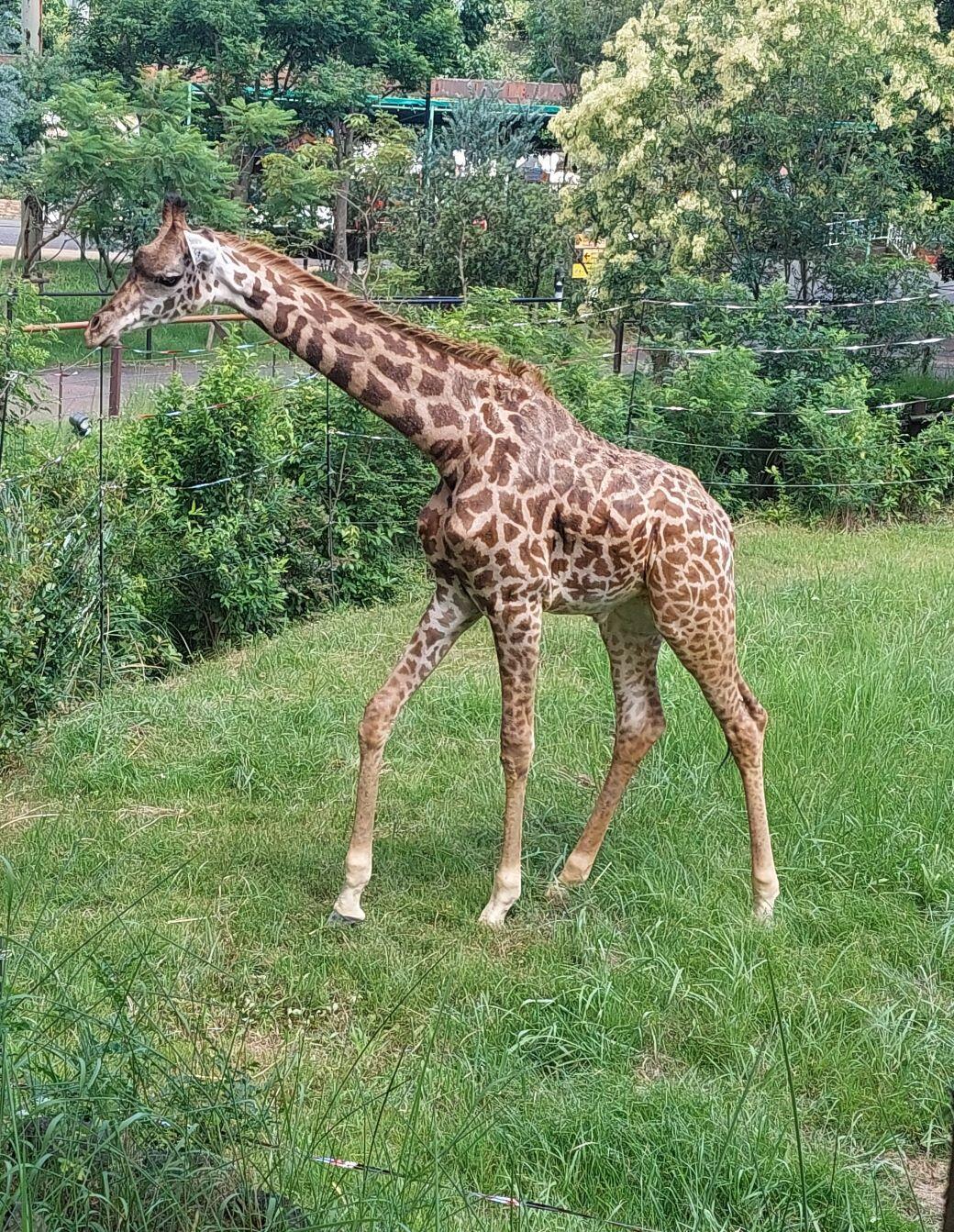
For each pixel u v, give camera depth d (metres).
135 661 8.23
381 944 5.27
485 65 34.94
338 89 25.98
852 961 5.07
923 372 15.46
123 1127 3.33
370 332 5.29
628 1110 4.19
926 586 9.61
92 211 20.80
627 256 16.02
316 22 26.77
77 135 20.03
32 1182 3.27
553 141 27.61
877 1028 4.62
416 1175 3.65
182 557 9.01
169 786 6.67
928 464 12.62
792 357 13.02
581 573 5.44
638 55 15.31
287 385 11.55
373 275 20.34
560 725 7.32
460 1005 4.88
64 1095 3.42
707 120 14.95
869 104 14.61
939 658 7.84
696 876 5.71
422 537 5.47
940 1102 4.29
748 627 8.51
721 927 5.23
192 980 4.95
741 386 12.23
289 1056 4.52
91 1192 3.30
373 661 8.48
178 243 5.11
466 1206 3.65
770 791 6.28
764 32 14.49
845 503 12.19
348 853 5.50
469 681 7.93
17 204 35.44
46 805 6.54
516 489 5.25
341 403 10.12
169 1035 4.57
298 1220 3.43
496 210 20.84
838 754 6.54
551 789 6.58
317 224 24.00
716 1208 3.85
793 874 5.72
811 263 14.76
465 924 5.48
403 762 6.95
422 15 30.05
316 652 8.62
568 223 18.31
